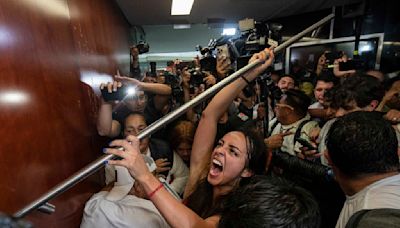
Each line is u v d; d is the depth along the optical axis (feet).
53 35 3.69
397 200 2.31
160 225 3.25
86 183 4.42
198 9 11.00
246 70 3.15
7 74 2.53
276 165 4.48
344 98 4.22
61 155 3.56
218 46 6.48
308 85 8.11
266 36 5.58
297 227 1.70
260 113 6.02
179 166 5.28
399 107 4.71
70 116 3.99
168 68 9.32
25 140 2.74
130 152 2.38
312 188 4.08
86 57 5.17
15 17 2.75
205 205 3.29
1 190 2.29
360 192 2.54
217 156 3.28
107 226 3.32
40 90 3.15
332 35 10.84
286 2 10.16
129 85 4.75
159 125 2.58
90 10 6.01
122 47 10.62
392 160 2.49
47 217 3.01
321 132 4.75
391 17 8.77
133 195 3.52
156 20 12.67
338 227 2.73
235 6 10.68
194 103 2.78
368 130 2.51
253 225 1.69
